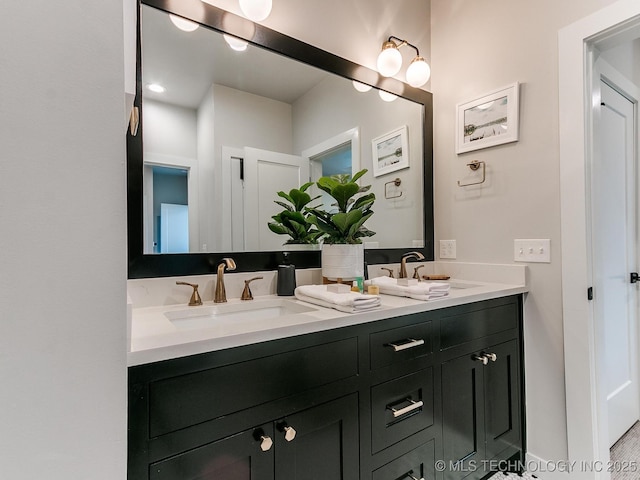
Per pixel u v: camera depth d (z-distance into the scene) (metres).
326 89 1.65
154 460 0.69
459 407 1.33
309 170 1.59
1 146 0.47
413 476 1.16
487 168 1.77
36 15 0.49
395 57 1.74
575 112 1.44
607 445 1.44
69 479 0.51
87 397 0.53
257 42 1.44
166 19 1.25
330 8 1.66
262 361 0.84
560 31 1.49
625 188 1.96
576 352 1.44
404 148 1.93
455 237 1.93
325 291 1.24
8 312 0.48
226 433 0.78
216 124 1.36
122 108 0.55
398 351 1.13
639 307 2.07
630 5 1.29
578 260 1.43
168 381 0.71
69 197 0.51
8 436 0.48
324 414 0.95
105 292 0.54
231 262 1.25
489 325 1.45
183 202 1.27
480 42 1.81
